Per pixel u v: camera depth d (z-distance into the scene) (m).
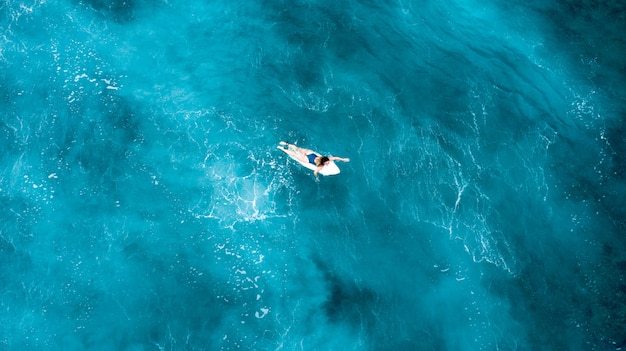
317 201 26.27
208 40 30.28
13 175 26.19
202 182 26.36
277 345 23.45
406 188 26.78
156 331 23.53
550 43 31.64
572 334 24.31
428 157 27.50
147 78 28.98
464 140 28.09
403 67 30.00
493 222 26.31
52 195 25.88
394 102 28.88
